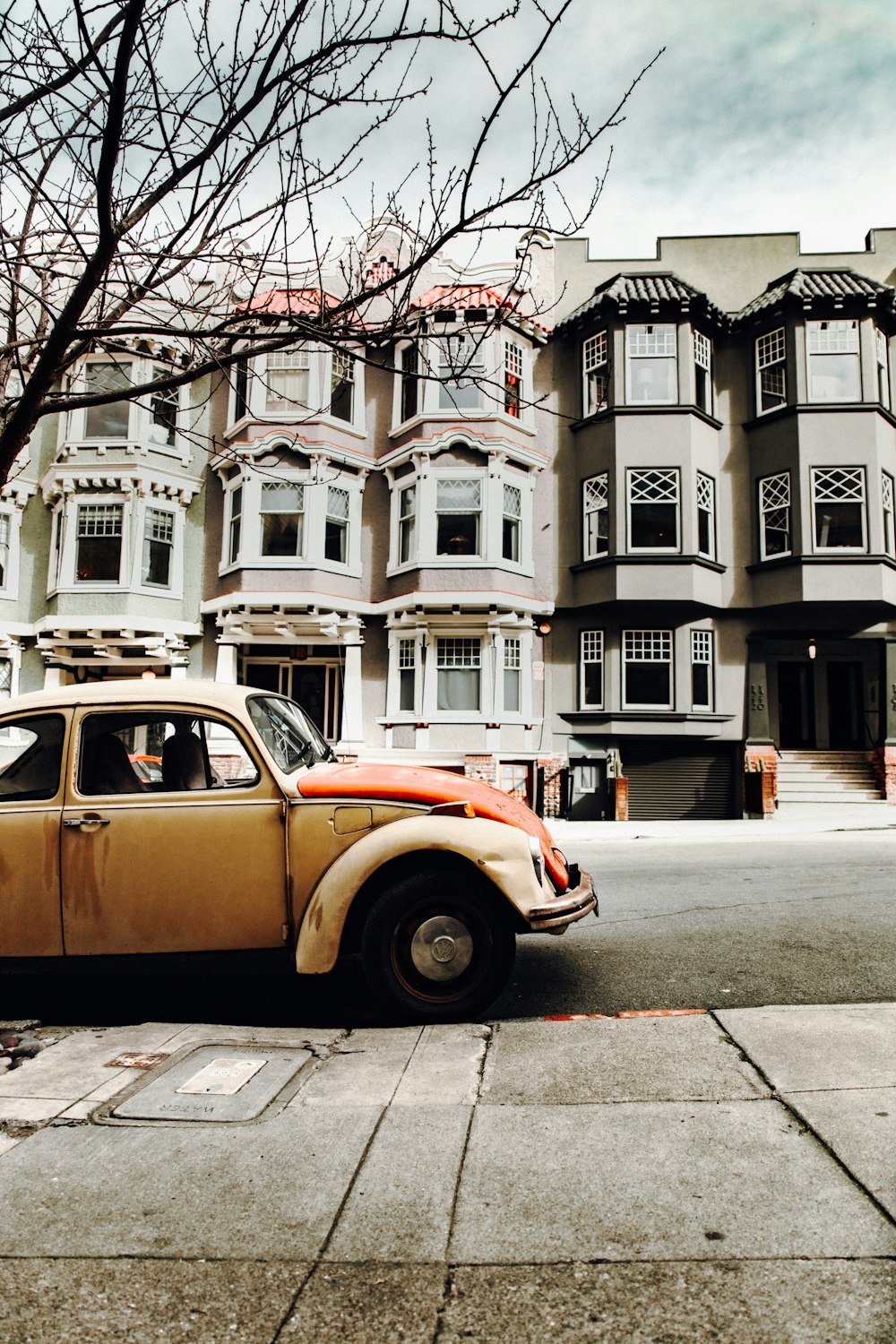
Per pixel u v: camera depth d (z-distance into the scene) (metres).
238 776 4.60
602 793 16.83
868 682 17.72
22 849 4.22
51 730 4.41
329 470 16.80
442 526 16.78
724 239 18.45
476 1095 3.22
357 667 17.06
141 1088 3.36
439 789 4.39
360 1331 1.98
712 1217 2.37
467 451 16.83
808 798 16.83
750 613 17.19
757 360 17.58
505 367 17.25
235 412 17.14
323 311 4.32
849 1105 3.01
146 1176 2.68
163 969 4.20
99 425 17.12
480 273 17.44
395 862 4.25
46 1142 2.92
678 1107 3.07
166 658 17.06
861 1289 2.05
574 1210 2.43
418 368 17.16
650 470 16.78
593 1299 2.06
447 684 16.67
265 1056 3.69
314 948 4.07
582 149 3.88
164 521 17.44
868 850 10.94
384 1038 3.91
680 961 5.38
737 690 17.06
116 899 4.20
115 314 4.23
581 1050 3.65
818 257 18.33
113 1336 1.98
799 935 6.03
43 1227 2.43
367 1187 2.58
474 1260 2.22
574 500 17.59
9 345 4.38
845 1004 4.34
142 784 4.60
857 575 16.23
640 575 16.45
